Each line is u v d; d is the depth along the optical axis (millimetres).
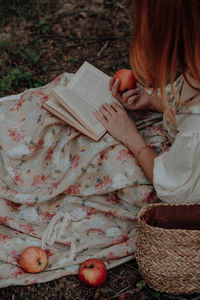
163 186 1842
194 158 1687
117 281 2125
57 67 3736
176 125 1854
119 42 3996
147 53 1578
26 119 2412
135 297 2049
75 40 3998
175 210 1807
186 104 1678
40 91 2553
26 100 2484
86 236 2230
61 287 2084
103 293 2066
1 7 4281
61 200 2359
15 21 4180
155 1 1440
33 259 2041
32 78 3529
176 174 1795
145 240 1855
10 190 2322
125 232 2268
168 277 1905
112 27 4152
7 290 2062
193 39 1441
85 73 2389
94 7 4371
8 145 2365
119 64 3775
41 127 2324
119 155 2133
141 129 2295
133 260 2221
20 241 2189
